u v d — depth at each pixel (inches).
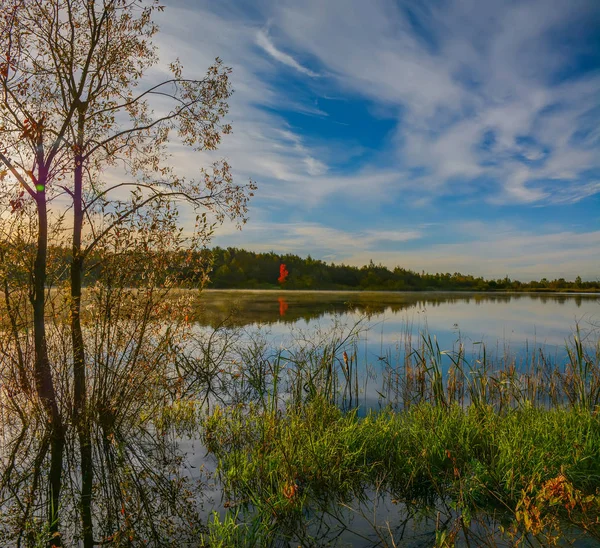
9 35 273.1
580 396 293.0
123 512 193.8
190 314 355.6
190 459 247.6
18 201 278.7
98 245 304.0
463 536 162.2
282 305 1246.3
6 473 234.8
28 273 291.6
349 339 529.3
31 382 291.7
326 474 207.3
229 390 384.5
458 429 243.3
